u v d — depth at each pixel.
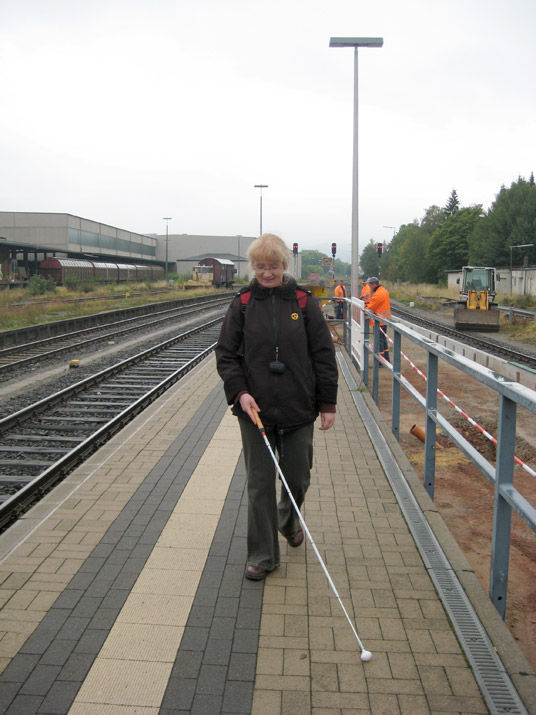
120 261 94.38
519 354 19.16
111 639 3.05
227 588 3.54
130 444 6.40
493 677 2.76
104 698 2.64
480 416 9.59
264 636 3.09
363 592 3.50
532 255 69.62
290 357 3.48
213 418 7.57
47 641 3.03
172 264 113.69
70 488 5.12
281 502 3.95
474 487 6.22
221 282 72.00
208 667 2.85
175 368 14.73
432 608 3.33
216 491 5.05
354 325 12.31
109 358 17.05
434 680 2.76
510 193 74.19
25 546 4.04
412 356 16.70
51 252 65.88
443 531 4.23
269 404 3.50
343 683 2.74
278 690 2.70
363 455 6.09
